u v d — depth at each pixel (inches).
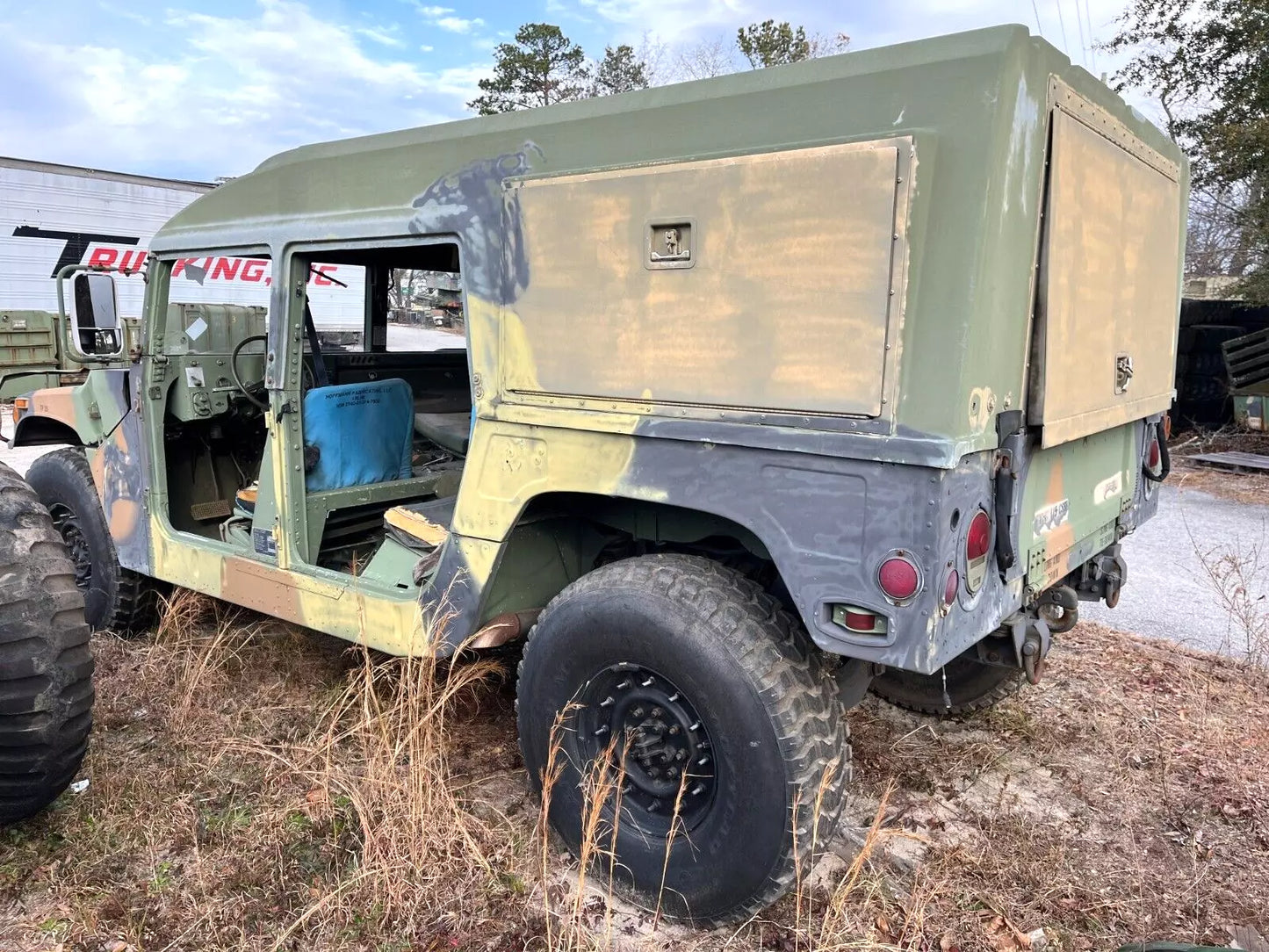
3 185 528.4
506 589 108.3
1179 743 133.4
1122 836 110.9
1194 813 115.5
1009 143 74.0
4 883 99.8
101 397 155.4
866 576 77.5
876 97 77.7
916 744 133.0
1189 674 158.6
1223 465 372.2
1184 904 98.2
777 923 94.0
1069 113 86.2
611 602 91.6
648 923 94.8
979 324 74.2
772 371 81.5
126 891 98.2
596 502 108.3
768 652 85.1
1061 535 101.4
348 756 121.0
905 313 75.2
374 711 125.0
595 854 97.8
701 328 85.3
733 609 86.9
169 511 165.3
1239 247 454.9
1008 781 123.3
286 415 126.6
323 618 122.3
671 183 85.8
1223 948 75.4
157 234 142.4
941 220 74.2
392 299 167.3
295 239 120.6
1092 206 94.0
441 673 128.9
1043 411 85.9
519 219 97.7
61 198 552.7
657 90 90.4
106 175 568.1
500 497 101.8
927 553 74.5
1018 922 95.3
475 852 98.2
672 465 88.2
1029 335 84.5
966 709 136.6
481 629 106.7
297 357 127.0
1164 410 129.0
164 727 132.3
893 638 76.3
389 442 148.5
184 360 151.9
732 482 84.5
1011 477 82.0
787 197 79.3
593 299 92.6
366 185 113.5
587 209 92.0
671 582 89.8
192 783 118.2
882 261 75.2
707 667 84.9
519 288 98.7
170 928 93.2
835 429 78.5
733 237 82.6
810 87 81.0
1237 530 273.6
